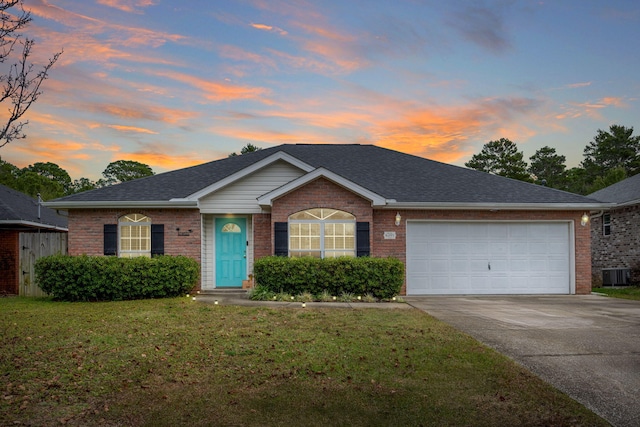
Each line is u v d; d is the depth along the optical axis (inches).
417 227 577.6
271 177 579.2
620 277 773.3
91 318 354.9
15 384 204.5
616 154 1968.5
